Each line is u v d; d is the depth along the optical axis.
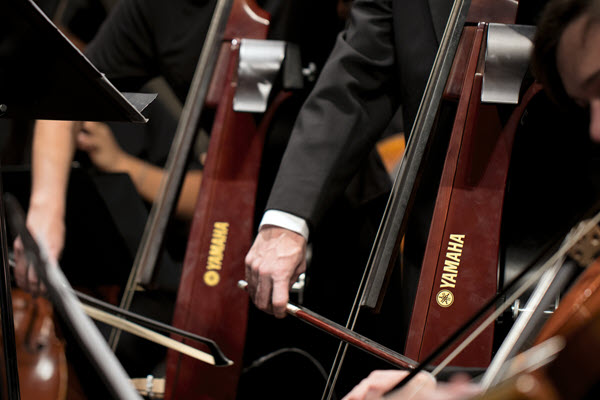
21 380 3.60
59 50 1.78
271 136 3.78
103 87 1.85
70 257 4.07
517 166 3.12
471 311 3.01
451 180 3.07
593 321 1.46
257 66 3.64
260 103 3.62
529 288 2.96
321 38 4.06
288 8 3.93
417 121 3.13
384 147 3.81
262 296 3.13
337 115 3.24
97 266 4.11
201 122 3.89
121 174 4.11
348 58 3.26
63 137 4.04
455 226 3.05
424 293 3.04
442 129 3.19
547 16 2.37
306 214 3.16
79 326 2.51
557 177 3.07
